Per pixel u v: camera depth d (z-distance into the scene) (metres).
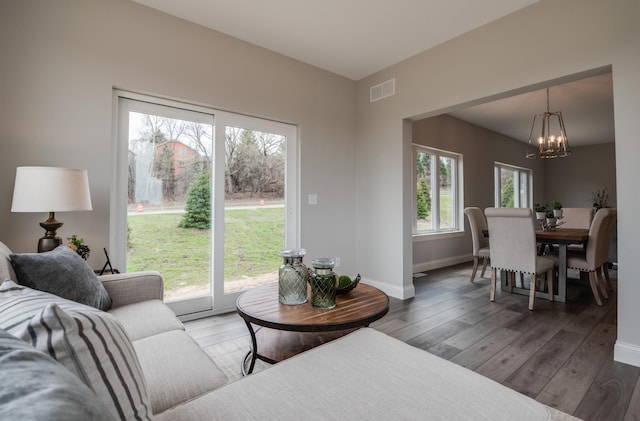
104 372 0.56
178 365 1.10
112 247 2.43
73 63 2.22
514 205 7.07
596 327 2.59
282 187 3.41
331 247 3.74
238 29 2.86
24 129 2.05
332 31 2.89
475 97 2.82
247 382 0.81
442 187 5.30
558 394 1.69
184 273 2.79
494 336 2.42
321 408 0.71
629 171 1.99
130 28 2.44
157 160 2.66
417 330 2.54
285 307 1.72
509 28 2.60
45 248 1.80
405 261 3.48
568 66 2.27
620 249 2.02
